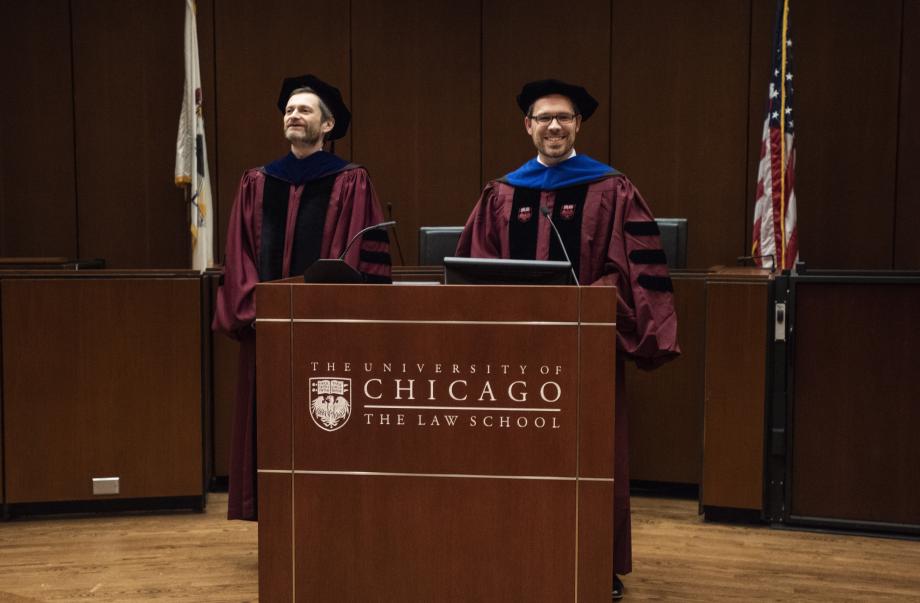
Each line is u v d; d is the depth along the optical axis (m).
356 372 2.04
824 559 3.38
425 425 2.03
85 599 2.97
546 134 2.99
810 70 5.64
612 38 5.86
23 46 5.79
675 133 5.82
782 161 4.86
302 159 3.39
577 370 1.99
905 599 2.98
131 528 3.77
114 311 3.89
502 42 5.96
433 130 6.03
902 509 3.62
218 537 3.65
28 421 3.85
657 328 2.78
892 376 3.61
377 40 5.99
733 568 3.28
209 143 5.94
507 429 2.01
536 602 2.03
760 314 3.71
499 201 3.07
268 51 5.94
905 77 5.51
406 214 6.07
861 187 5.61
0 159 5.82
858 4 5.55
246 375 3.24
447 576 2.05
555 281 2.16
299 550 2.08
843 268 5.67
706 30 5.73
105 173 5.87
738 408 3.76
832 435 3.68
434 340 2.01
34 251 5.87
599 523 2.00
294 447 2.06
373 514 2.06
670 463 4.21
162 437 3.95
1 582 3.13
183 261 5.91
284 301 2.04
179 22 5.84
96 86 5.83
